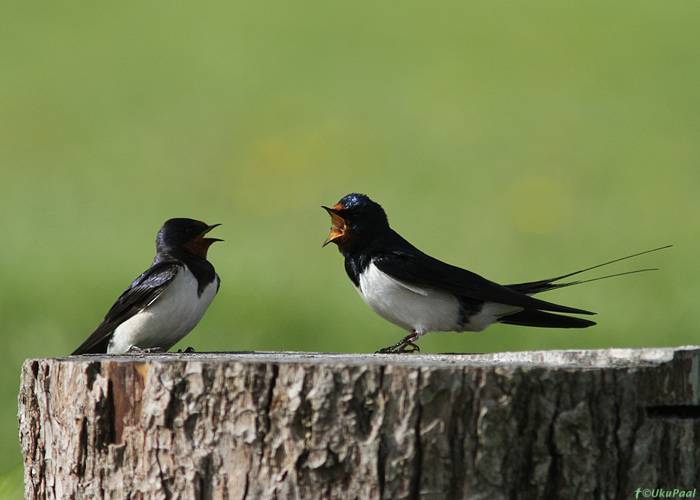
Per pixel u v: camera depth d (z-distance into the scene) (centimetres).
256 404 424
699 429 429
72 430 461
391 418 412
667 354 439
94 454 452
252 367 425
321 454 416
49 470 488
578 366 421
